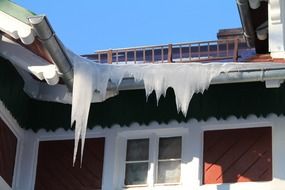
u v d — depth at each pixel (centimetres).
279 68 1198
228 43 1423
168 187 1265
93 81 1221
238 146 1264
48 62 1212
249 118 1268
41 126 1346
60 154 1332
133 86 1258
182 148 1290
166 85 1220
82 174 1310
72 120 1211
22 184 1316
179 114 1295
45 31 1135
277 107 1262
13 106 1309
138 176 1293
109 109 1325
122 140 1322
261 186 1224
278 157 1233
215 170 1256
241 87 1280
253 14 1354
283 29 1300
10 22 1169
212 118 1281
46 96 1345
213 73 1214
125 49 1439
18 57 1230
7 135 1302
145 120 1308
